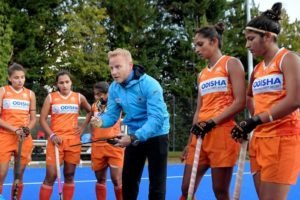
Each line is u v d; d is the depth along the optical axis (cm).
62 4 2425
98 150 642
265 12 357
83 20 2361
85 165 1353
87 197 763
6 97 617
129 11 2594
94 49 2383
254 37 352
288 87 331
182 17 2836
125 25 2594
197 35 449
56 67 2345
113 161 633
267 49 351
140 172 472
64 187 632
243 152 365
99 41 2391
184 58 2697
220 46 449
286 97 330
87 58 2372
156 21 2792
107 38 2570
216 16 2777
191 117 1892
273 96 345
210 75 444
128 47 2536
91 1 2456
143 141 453
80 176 1059
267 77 348
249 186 884
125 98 457
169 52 2739
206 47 443
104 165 648
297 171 339
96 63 2386
